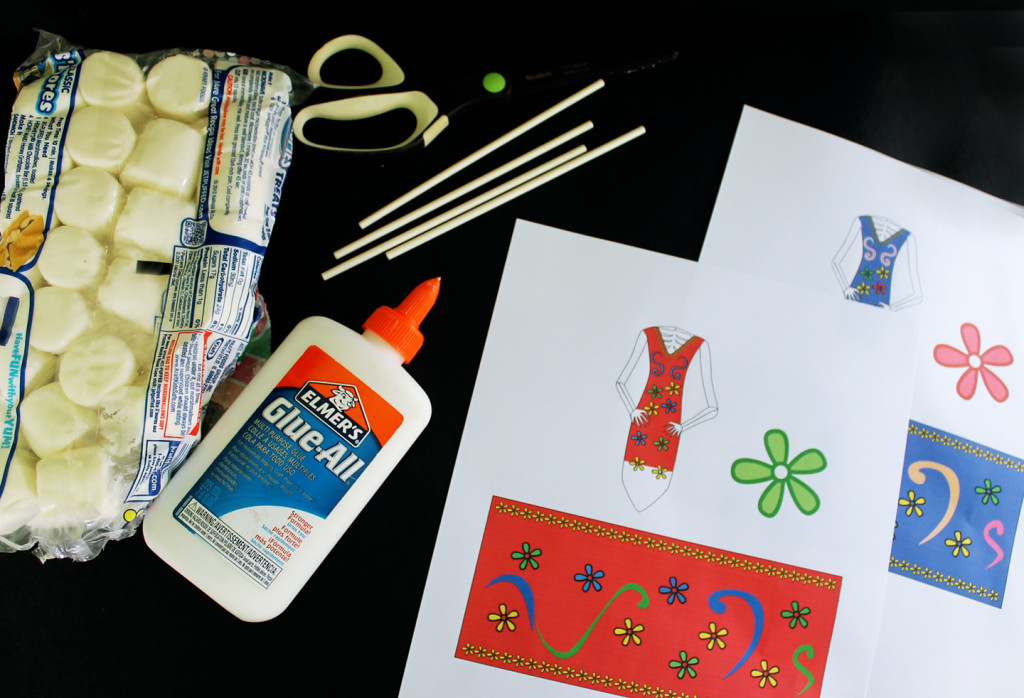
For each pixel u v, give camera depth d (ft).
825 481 1.53
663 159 1.58
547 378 1.50
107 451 1.19
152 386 1.20
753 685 1.48
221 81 1.30
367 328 1.34
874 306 1.58
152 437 1.21
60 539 1.22
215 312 1.22
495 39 1.56
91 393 1.19
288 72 1.46
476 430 1.48
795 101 1.62
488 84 1.50
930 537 1.57
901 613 1.54
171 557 1.29
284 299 1.47
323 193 1.51
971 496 1.59
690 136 1.59
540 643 1.45
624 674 1.46
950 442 1.60
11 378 1.19
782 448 1.53
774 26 1.62
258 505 1.30
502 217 1.54
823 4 1.56
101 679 1.38
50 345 1.20
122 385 1.20
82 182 1.23
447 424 1.48
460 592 1.44
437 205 1.50
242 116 1.28
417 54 1.54
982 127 1.67
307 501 1.31
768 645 1.49
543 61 1.57
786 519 1.52
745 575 1.50
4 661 1.37
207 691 1.39
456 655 1.43
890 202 1.62
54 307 1.20
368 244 1.51
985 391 1.62
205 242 1.24
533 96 1.56
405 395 1.33
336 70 1.55
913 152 1.64
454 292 1.51
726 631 1.49
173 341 1.21
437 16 1.55
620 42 1.59
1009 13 1.65
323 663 1.41
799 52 1.62
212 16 1.51
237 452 1.30
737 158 1.59
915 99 1.65
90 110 1.26
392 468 1.37
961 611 1.56
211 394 1.32
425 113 1.51
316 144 1.50
